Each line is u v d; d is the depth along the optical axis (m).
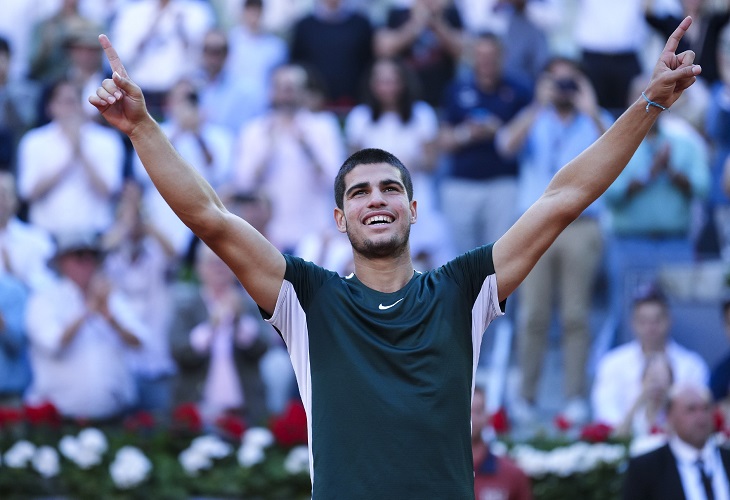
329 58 43.69
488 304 15.56
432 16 43.88
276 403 34.56
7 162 42.12
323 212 38.69
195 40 43.53
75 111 38.91
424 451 14.50
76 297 33.72
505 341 37.41
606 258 39.44
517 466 26.47
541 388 36.91
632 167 37.28
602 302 39.69
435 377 14.79
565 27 49.34
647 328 32.16
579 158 15.62
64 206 38.38
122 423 33.81
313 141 38.69
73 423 32.09
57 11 45.62
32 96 43.88
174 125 39.16
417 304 15.20
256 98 42.25
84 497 30.38
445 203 38.75
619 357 32.53
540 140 36.94
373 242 15.34
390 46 43.78
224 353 33.09
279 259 15.42
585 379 35.00
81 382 33.28
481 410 26.06
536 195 36.91
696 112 41.12
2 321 33.84
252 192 36.53
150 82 43.16
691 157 37.34
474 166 38.38
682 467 24.75
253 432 31.27
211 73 42.38
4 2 45.28
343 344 14.98
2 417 31.44
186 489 30.58
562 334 35.44
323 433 14.77
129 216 36.75
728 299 33.19
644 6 42.09
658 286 36.44
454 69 44.19
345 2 46.19
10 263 36.09
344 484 14.48
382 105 38.91
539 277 35.22
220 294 33.47
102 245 36.59
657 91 15.34
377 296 15.39
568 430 32.22
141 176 39.44
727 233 38.62
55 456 30.75
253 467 30.67
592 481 29.23
